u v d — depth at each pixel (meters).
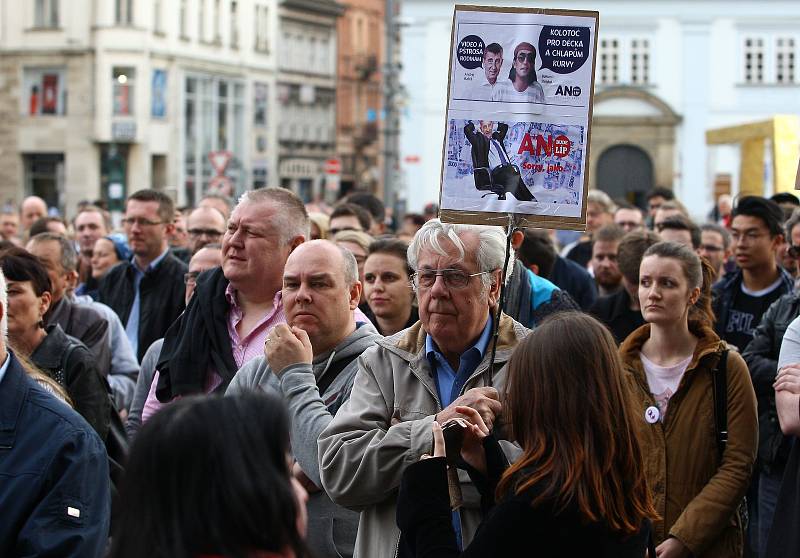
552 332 10.54
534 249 23.66
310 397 13.42
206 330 16.61
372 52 199.38
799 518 14.13
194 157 145.00
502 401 11.79
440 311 12.72
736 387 15.48
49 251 21.16
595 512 10.09
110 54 134.75
